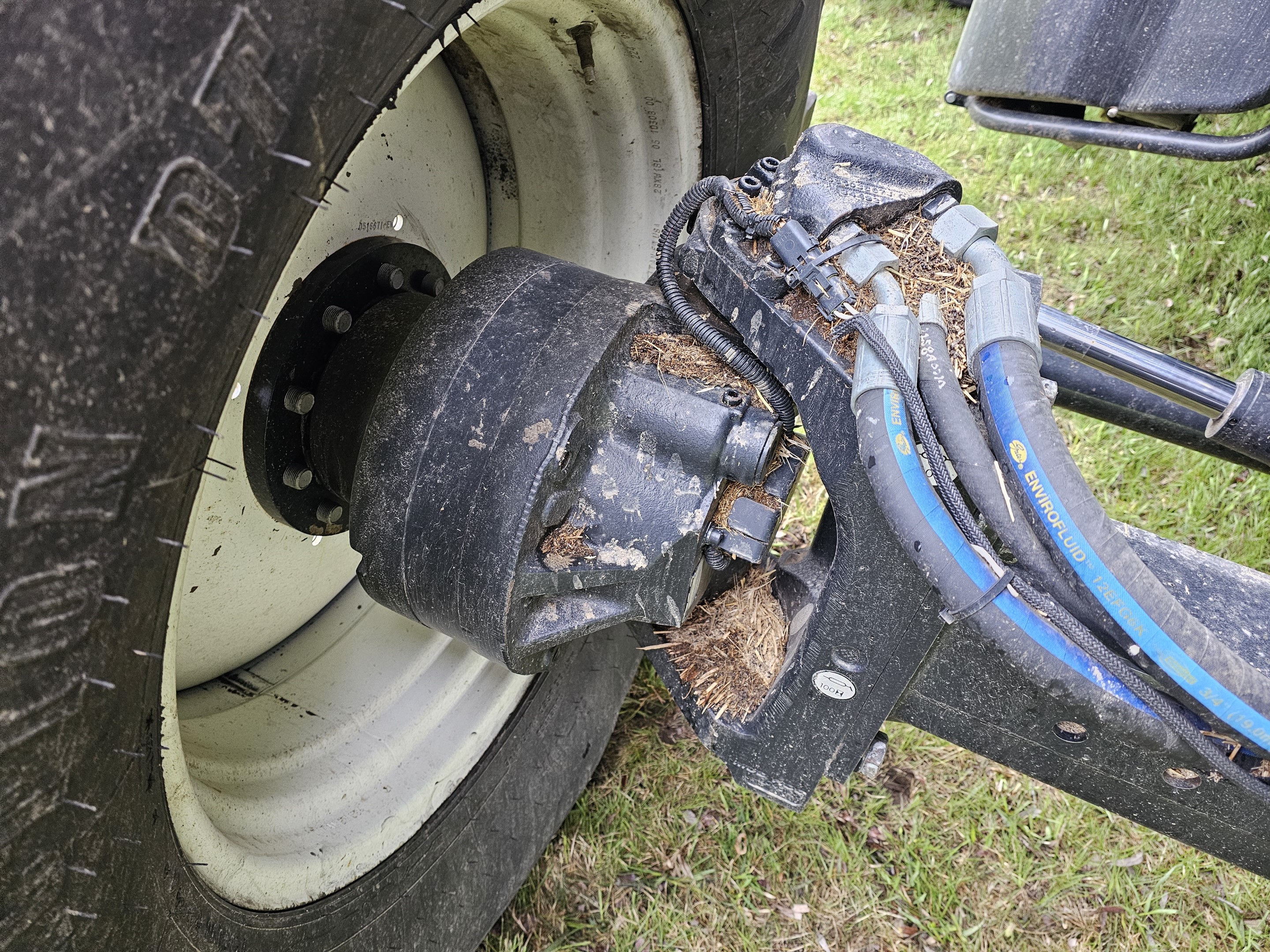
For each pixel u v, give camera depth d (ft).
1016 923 5.54
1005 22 6.37
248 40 2.44
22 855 2.60
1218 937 5.45
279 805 4.06
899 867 5.80
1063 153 10.44
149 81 2.29
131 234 2.35
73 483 2.41
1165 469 7.63
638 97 4.91
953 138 10.98
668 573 3.69
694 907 5.65
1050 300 9.05
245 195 2.57
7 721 2.44
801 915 5.60
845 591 3.64
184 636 4.19
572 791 5.80
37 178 2.19
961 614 3.02
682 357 3.80
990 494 3.04
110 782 2.77
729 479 3.74
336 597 5.39
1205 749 3.03
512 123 5.09
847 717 4.02
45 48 2.16
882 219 3.55
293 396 3.92
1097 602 2.95
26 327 2.24
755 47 5.13
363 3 2.69
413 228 4.74
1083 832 5.88
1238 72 5.50
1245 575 3.87
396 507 3.66
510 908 5.68
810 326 3.42
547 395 3.53
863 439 3.10
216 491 3.89
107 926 2.90
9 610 2.36
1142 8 5.72
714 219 3.76
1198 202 9.32
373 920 4.28
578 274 3.98
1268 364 8.09
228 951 3.43
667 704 6.71
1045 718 3.73
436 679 5.00
